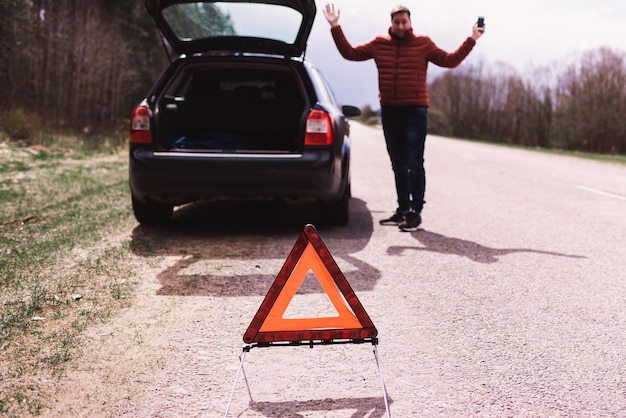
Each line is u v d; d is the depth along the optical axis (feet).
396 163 22.79
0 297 13.52
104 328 11.89
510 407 8.91
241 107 23.13
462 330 12.12
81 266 16.28
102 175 36.73
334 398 9.18
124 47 111.65
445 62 21.53
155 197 19.90
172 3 19.85
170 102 21.89
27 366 10.09
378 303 13.75
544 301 14.01
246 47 21.57
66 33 96.17
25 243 18.80
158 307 13.17
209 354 10.77
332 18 22.09
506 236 21.20
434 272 16.39
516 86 214.48
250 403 9.00
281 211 26.12
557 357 10.81
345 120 24.32
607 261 17.78
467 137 253.03
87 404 8.86
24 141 55.01
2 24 82.94
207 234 20.94
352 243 19.95
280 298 8.66
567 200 30.17
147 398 9.09
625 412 8.77
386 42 21.95
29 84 91.25
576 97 162.40
